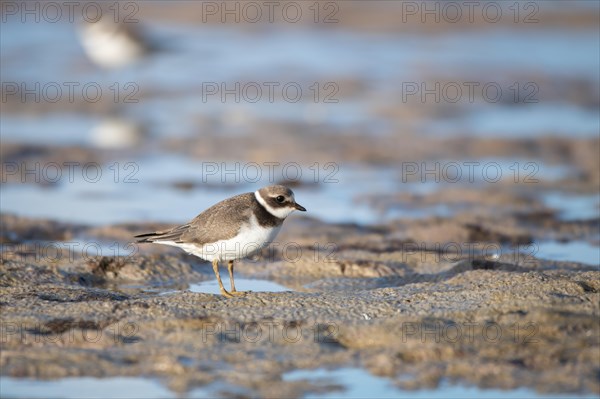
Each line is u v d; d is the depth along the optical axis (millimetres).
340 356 8453
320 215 16844
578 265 12836
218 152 22406
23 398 7648
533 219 16344
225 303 9914
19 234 14969
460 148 22875
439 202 17797
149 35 33656
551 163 21406
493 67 34594
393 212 17109
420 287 10789
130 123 26016
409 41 41062
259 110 27766
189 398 7633
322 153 22203
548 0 49250
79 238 14898
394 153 22328
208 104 28656
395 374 8086
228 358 8414
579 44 40000
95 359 8383
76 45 38344
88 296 10578
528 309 9258
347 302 9914
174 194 18469
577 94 30328
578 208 17250
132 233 15109
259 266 13250
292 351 8570
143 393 7758
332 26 44500
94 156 21953
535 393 7668
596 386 7734
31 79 31719
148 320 9312
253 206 10586
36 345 8750
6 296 10273
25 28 41656
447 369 8141
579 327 8859
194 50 37656
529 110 28203
